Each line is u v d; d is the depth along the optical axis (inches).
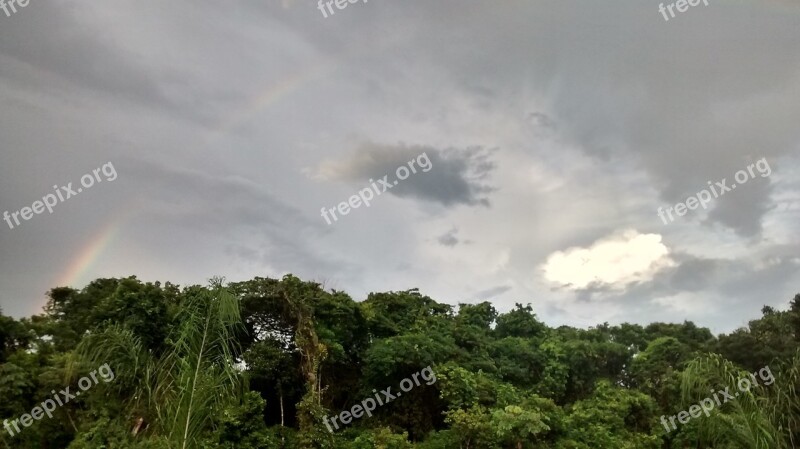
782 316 1114.1
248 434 626.8
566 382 1127.0
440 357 935.7
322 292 912.9
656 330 1419.8
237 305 395.9
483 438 730.2
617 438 831.7
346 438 785.6
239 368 387.9
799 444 462.9
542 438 777.6
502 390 882.8
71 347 671.8
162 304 693.9
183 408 341.4
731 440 475.8
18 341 697.0
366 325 963.3
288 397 840.9
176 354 374.6
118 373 396.8
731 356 1025.5
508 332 1363.2
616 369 1208.2
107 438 450.9
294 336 783.1
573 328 1418.6
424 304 1239.5
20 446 555.8
